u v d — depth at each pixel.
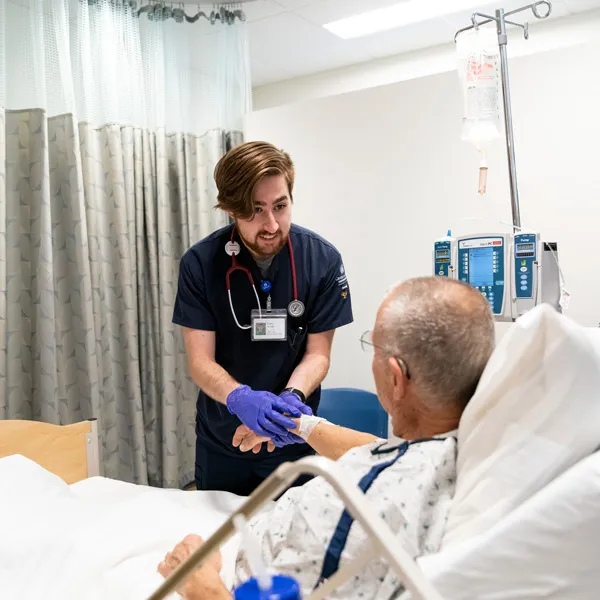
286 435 1.58
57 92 2.71
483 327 0.92
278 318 1.91
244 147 1.73
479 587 0.77
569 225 2.52
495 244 2.00
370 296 3.05
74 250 2.76
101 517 1.60
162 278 3.13
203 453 2.07
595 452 0.82
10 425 1.89
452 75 2.73
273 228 1.74
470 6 3.79
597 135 2.44
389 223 2.96
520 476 0.82
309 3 3.56
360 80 4.82
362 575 0.85
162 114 3.11
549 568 0.76
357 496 0.55
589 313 2.51
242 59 3.31
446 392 0.92
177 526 1.59
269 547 1.01
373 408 2.40
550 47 4.11
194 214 3.25
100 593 1.32
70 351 2.83
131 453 3.04
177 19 3.16
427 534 0.86
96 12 2.86
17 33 2.58
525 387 0.83
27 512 1.55
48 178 2.62
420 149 2.85
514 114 2.60
